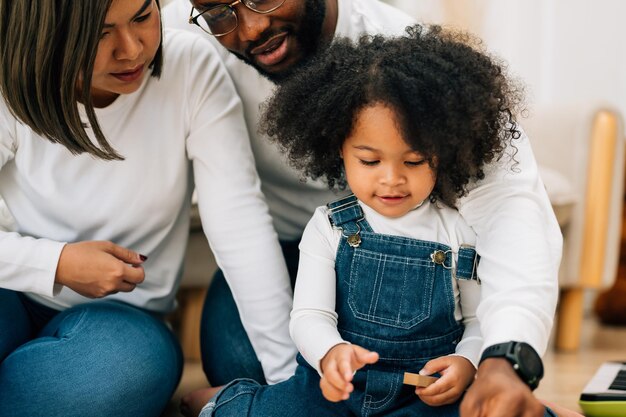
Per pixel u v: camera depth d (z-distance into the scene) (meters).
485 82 1.10
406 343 1.14
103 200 1.32
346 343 1.06
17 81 1.13
